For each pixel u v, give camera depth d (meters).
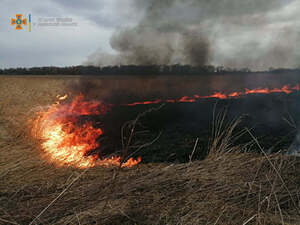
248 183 1.58
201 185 1.59
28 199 1.54
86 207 1.37
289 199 1.40
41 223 1.22
